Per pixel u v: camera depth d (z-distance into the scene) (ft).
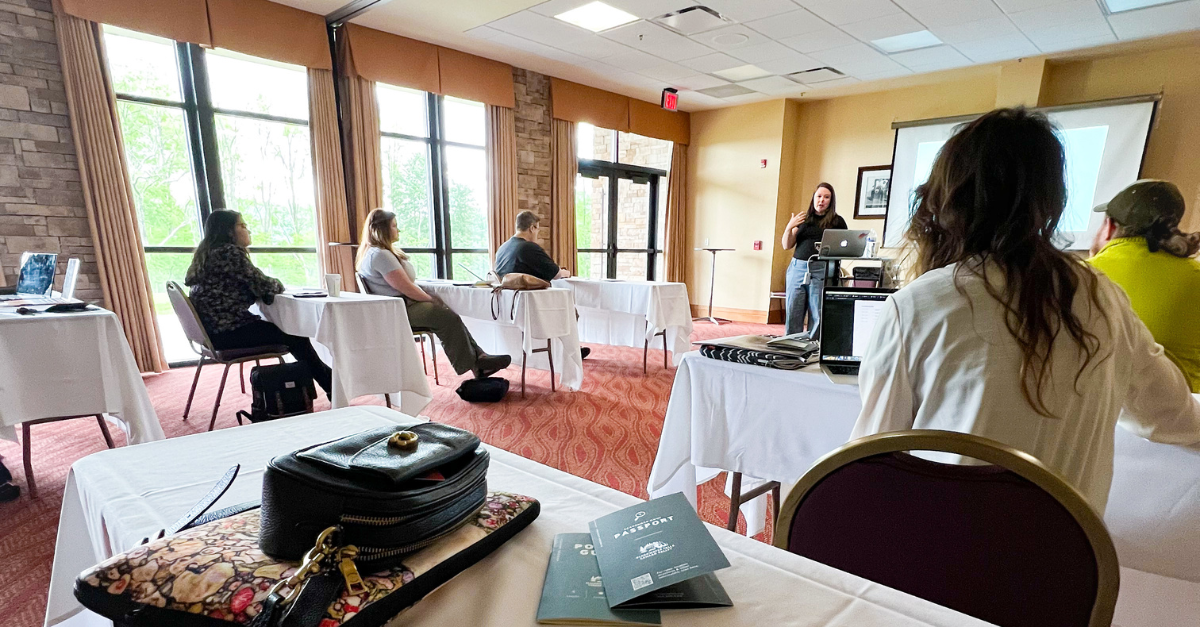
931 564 1.75
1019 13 11.89
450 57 15.19
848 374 3.86
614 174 21.52
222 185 12.55
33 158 10.05
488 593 1.46
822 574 1.55
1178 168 14.05
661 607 1.38
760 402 4.12
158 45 11.53
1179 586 3.32
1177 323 3.76
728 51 14.87
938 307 2.46
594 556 1.58
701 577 1.50
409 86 14.51
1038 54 14.61
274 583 1.28
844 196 19.85
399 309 8.02
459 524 1.60
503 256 11.92
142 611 1.22
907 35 13.53
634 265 23.21
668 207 22.85
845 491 1.87
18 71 9.77
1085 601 1.54
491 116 16.49
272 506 1.41
